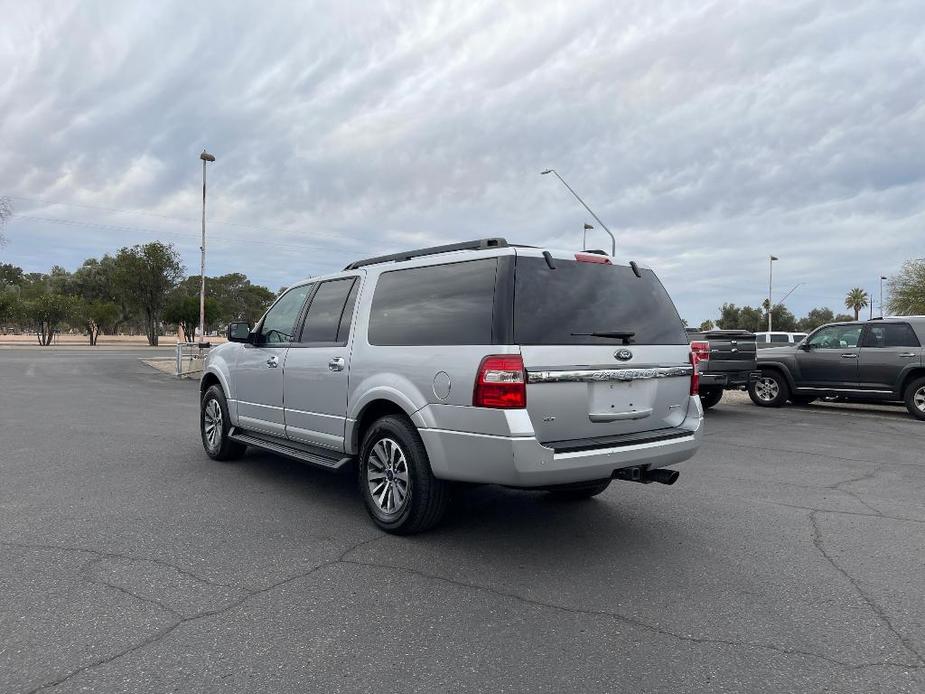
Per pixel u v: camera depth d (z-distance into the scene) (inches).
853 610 140.0
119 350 1664.6
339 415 204.4
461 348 165.9
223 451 276.8
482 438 158.9
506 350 157.1
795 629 130.9
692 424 190.7
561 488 171.0
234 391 266.4
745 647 123.1
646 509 218.2
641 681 110.7
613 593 148.0
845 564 168.1
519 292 164.1
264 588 147.6
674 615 136.8
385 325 193.6
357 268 221.1
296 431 228.1
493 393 156.6
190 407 480.7
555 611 138.1
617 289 185.6
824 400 620.7
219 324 2736.2
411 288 190.5
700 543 183.8
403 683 109.0
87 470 263.7
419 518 178.1
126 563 161.3
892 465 297.9
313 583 151.0
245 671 111.8
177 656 116.4
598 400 170.6
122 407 476.4
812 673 113.9
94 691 104.7
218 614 133.6
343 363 203.0
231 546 175.3
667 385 187.9
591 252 187.8
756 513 214.8
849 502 230.1
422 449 177.0
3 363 1010.7
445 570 160.6
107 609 135.0
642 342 184.1
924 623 134.1
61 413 437.7
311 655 117.7
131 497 223.0
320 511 209.6
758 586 152.9
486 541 182.9
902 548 180.9
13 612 133.0
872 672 114.4
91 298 2952.8
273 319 254.5
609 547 179.5
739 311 3176.7
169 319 2283.5
